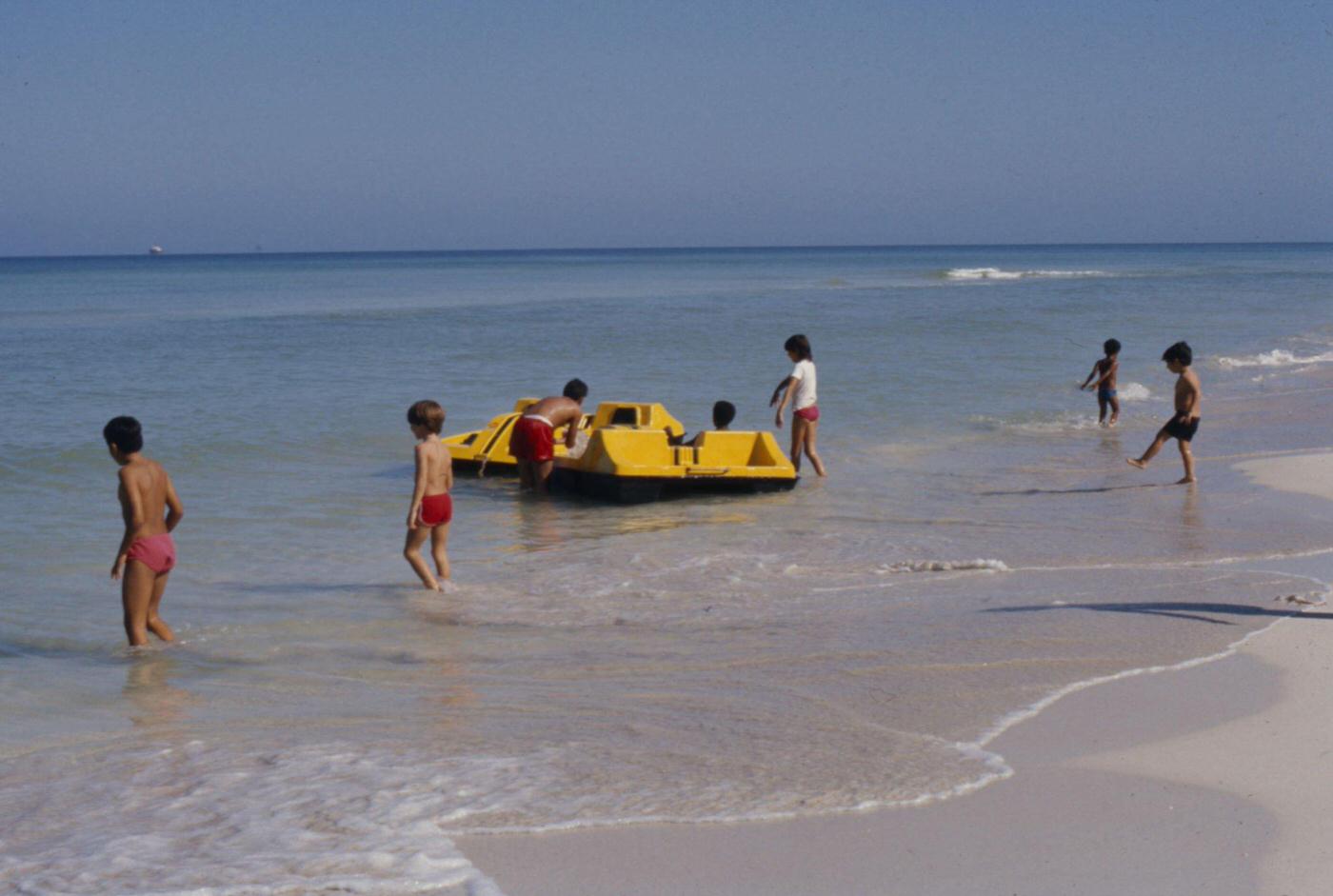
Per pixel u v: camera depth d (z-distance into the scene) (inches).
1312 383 976.9
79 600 351.9
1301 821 189.5
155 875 173.3
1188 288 2837.1
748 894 167.5
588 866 175.8
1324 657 276.1
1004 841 183.3
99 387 907.4
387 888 168.2
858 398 867.4
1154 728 231.5
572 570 388.2
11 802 203.6
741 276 3988.7
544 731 237.8
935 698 252.5
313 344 1326.3
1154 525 449.4
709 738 231.5
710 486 528.7
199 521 466.3
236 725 246.8
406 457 622.5
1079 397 886.4
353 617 333.4
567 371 1031.6
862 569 385.4
